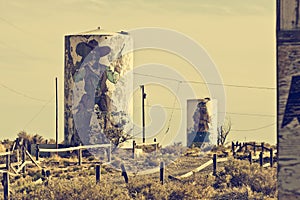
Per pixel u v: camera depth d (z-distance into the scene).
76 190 42.94
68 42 75.69
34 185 46.56
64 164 63.75
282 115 13.01
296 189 12.92
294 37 12.98
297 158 12.93
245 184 50.59
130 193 46.16
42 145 75.25
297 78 12.96
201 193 45.50
